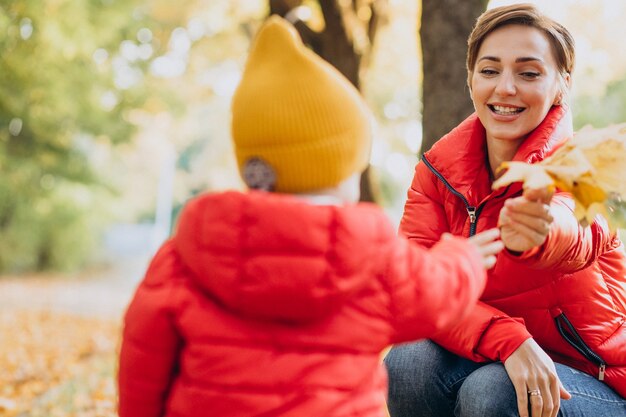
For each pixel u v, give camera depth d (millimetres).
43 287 19344
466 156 2670
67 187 21062
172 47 13664
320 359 1906
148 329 1980
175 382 2018
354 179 2090
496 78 2564
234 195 1901
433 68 5172
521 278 2467
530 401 2314
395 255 1970
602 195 2051
